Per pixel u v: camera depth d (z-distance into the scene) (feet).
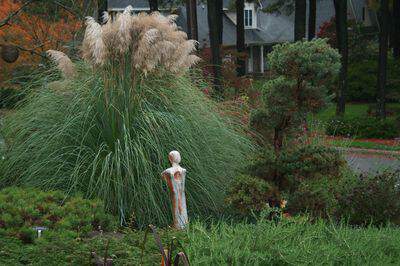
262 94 30.89
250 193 29.35
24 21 57.98
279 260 21.02
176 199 28.71
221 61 96.12
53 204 27.68
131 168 29.89
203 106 34.12
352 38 145.18
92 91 32.60
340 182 31.01
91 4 59.82
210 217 30.94
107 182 29.91
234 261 20.33
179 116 32.22
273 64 30.50
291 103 29.89
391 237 23.65
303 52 29.50
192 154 31.37
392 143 81.71
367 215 29.66
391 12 150.30
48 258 21.62
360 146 76.02
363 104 132.77
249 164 30.83
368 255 21.93
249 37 189.88
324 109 30.45
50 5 58.08
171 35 32.81
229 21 185.98
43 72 37.55
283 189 30.50
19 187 31.71
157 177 30.81
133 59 31.73
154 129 30.99
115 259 21.81
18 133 33.71
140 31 32.17
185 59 33.09
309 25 127.13
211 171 32.58
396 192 30.40
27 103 35.50
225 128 34.14
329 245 21.95
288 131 31.42
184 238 24.68
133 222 29.22
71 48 48.93
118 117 31.73
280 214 27.30
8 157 33.30
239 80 70.38
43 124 33.04
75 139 32.01
